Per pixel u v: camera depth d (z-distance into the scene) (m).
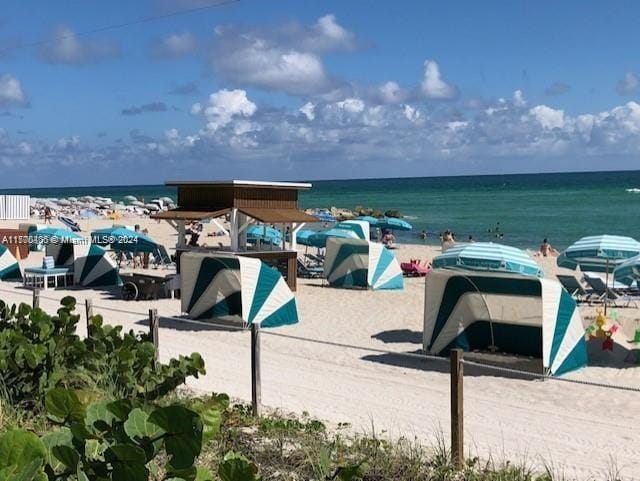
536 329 13.64
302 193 140.75
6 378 6.71
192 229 43.19
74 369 6.90
